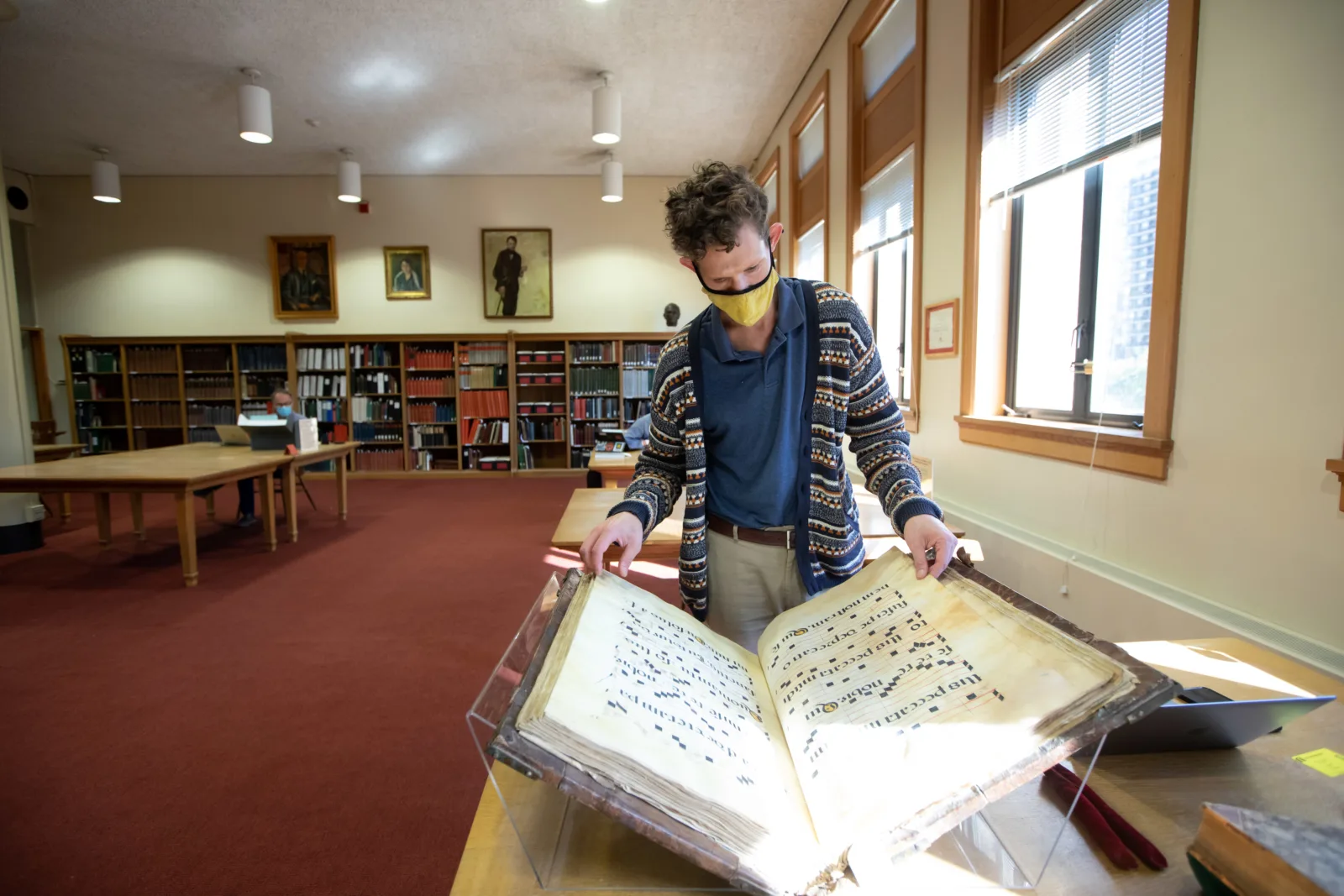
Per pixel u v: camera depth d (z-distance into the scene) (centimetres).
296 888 152
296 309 832
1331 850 43
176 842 167
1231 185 165
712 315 101
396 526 550
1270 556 157
